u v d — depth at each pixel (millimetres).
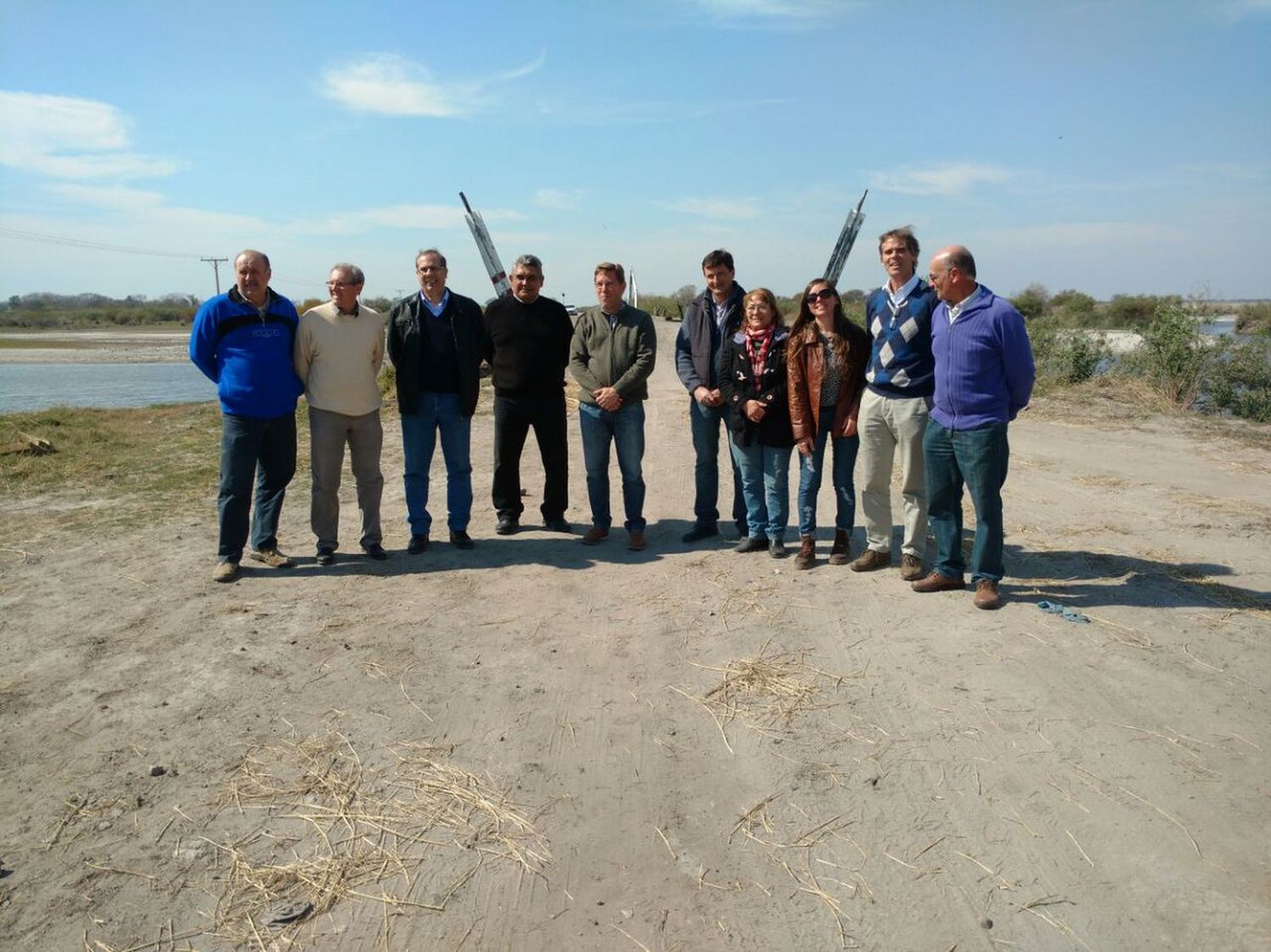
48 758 3715
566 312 6824
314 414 6070
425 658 4691
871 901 2850
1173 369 14117
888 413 5527
